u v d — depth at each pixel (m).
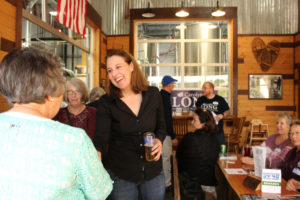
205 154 2.32
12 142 0.67
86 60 5.23
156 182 1.50
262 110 5.96
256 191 1.74
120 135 1.46
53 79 0.74
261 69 5.96
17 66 0.70
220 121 3.99
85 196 0.78
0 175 0.64
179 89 6.23
